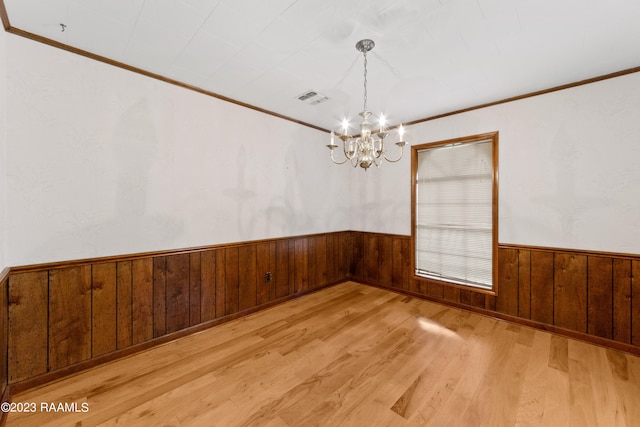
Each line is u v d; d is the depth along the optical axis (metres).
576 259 2.70
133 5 1.68
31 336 1.94
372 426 1.64
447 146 3.59
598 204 2.59
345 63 2.35
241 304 3.20
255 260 3.35
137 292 2.43
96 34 1.97
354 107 3.35
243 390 1.94
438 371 2.17
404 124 3.93
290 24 1.86
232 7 1.70
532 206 2.94
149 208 2.51
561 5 1.67
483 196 3.30
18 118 1.89
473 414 1.73
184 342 2.62
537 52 2.18
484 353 2.43
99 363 2.22
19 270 1.89
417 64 2.36
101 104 2.24
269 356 2.38
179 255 2.70
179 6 1.70
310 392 1.93
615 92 2.49
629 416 1.70
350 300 3.76
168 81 2.60
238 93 2.96
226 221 3.07
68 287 2.10
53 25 1.86
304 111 3.49
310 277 4.05
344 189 4.62
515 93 2.94
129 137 2.39
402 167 4.00
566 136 2.74
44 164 2.00
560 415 1.71
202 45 2.10
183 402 1.82
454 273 3.56
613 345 2.49
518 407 1.78
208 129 2.90
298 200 3.87
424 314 3.29
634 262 2.42
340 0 1.64
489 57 2.25
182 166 2.71
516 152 3.02
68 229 2.11
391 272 4.16
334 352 2.44
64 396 1.87
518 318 3.02
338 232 4.52
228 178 3.08
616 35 1.95
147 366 2.22
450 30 1.91
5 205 1.83
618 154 2.49
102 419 1.67
